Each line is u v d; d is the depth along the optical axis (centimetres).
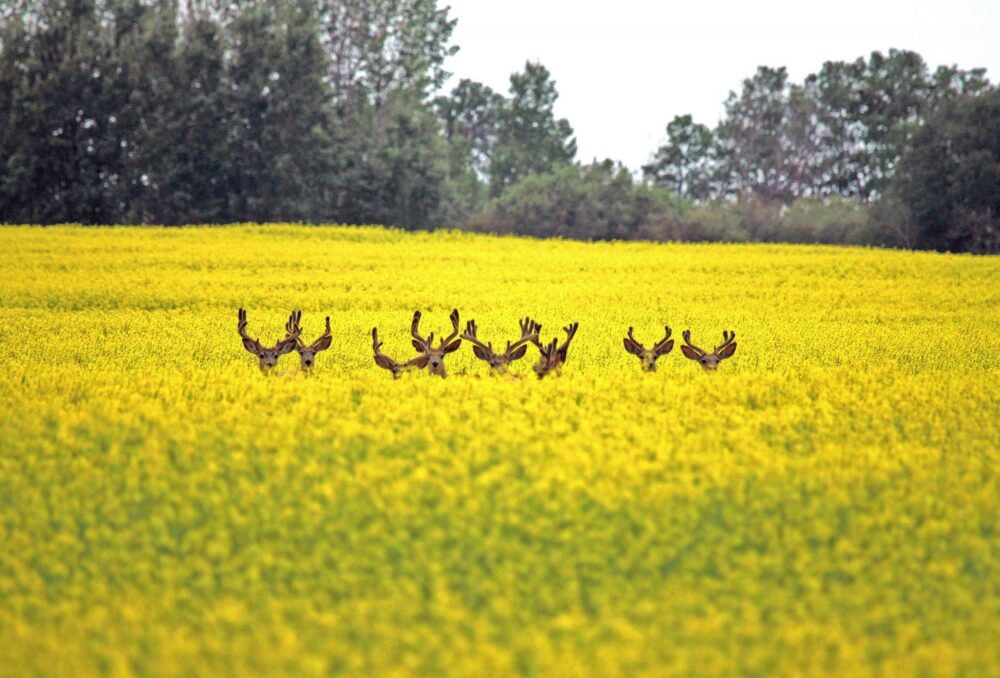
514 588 2908
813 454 4041
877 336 8756
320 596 2881
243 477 3694
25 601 2873
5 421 4431
